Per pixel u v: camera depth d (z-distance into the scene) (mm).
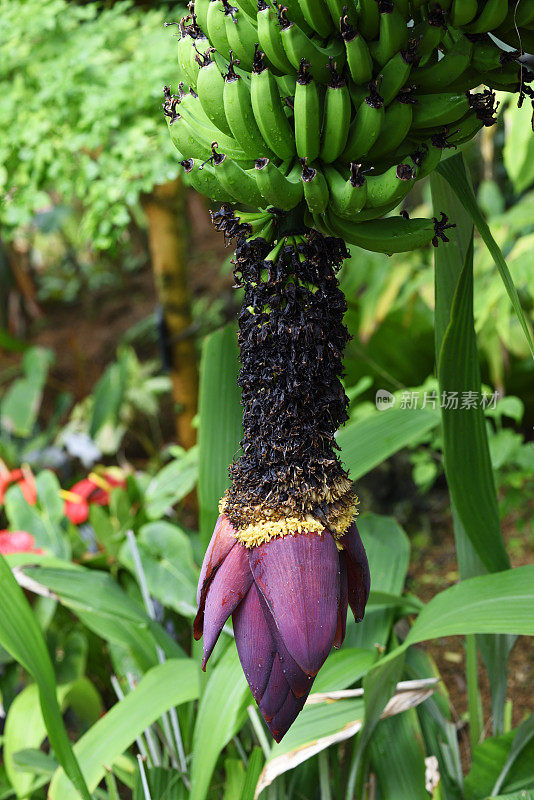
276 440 1560
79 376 7316
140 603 3221
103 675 3471
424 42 1578
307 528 1551
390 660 2012
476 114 1625
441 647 4191
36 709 2748
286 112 1595
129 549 3174
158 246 4809
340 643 1610
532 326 4570
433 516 5477
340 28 1540
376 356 4797
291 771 2312
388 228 1614
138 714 2211
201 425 2338
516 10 1611
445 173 1852
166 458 6734
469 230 2037
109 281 10320
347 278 4598
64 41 3898
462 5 1569
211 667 2234
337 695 2119
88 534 3807
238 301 7207
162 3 4348
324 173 1589
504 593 2037
